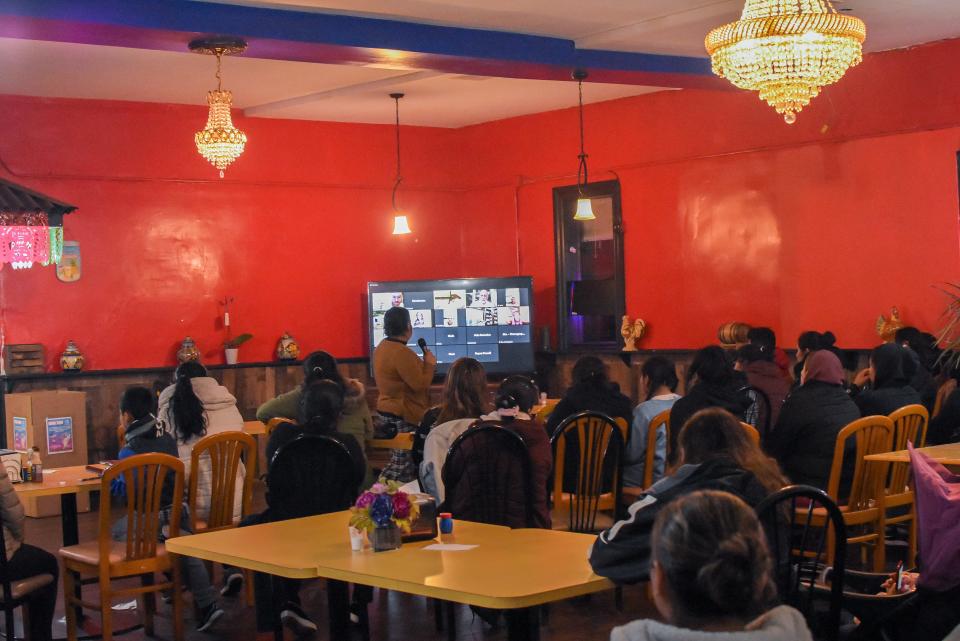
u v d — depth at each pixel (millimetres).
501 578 3031
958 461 4891
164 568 4961
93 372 9047
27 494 5070
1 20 5816
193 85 8859
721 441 3246
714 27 7270
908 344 7418
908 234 8289
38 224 7602
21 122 8922
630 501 5750
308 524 3941
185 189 9648
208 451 5547
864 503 5285
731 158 9305
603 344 10219
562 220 10359
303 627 5102
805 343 7711
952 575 3289
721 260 9383
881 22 7469
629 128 9906
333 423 4965
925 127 8164
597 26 7336
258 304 10008
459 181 11000
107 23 5973
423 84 9008
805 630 1887
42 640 4695
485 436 4312
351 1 6461
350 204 10477
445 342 10281
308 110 9852
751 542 1864
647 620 1939
